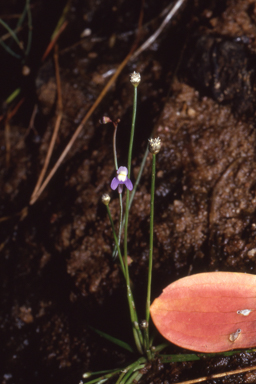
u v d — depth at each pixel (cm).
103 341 47
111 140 53
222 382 43
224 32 51
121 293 48
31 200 54
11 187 56
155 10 57
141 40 57
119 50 57
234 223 47
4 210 55
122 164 51
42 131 57
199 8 55
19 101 62
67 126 55
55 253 51
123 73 56
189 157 50
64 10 61
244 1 51
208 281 42
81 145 54
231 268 46
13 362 50
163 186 49
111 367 46
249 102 49
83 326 48
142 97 54
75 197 51
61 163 54
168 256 48
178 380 43
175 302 42
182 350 44
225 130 50
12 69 65
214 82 50
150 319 46
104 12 59
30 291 51
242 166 48
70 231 50
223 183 48
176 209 48
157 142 40
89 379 46
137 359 45
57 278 51
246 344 42
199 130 50
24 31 67
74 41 60
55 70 57
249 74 49
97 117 55
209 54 50
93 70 56
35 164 56
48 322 50
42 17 66
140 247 48
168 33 56
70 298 49
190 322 42
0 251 54
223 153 49
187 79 51
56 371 48
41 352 49
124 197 50
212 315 42
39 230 53
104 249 49
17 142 58
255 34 50
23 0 68
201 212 48
